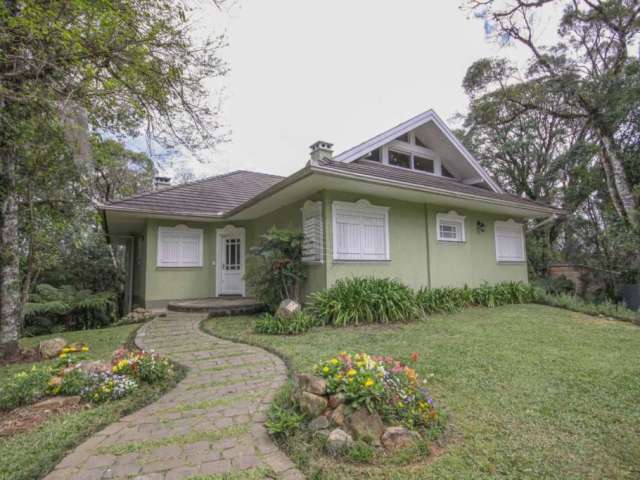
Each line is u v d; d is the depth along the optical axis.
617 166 10.60
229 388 3.63
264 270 7.62
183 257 10.16
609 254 11.48
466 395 3.32
